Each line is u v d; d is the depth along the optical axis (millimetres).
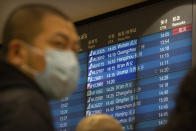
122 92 3623
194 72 1118
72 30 1629
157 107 3408
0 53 1601
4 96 1360
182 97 1119
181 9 3506
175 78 3377
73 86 1677
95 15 3926
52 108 3994
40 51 1570
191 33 3402
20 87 1421
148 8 3680
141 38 3650
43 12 1583
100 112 3703
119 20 3822
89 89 3824
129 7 3777
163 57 3486
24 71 1577
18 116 1305
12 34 1574
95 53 3889
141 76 3557
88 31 3994
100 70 3811
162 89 3418
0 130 1292
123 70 3672
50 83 1604
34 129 1311
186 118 1081
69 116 3879
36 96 1406
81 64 3939
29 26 1566
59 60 1595
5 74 1437
